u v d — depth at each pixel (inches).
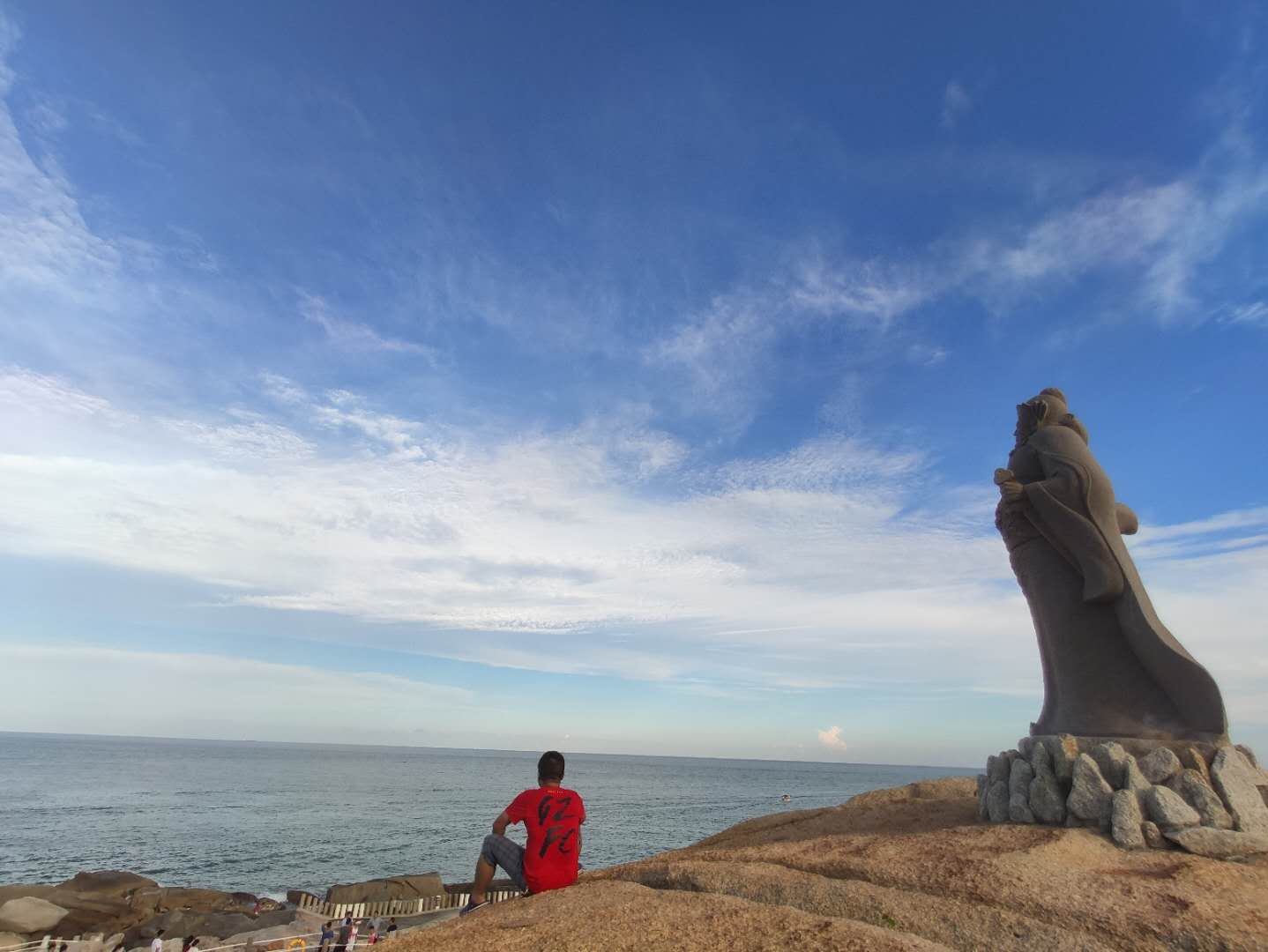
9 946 1130.0
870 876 256.4
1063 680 381.4
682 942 199.9
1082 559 377.4
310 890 1820.9
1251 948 189.5
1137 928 204.5
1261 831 277.4
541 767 309.4
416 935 243.0
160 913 1318.9
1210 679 331.6
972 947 210.1
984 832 298.0
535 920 232.4
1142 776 302.4
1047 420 420.2
